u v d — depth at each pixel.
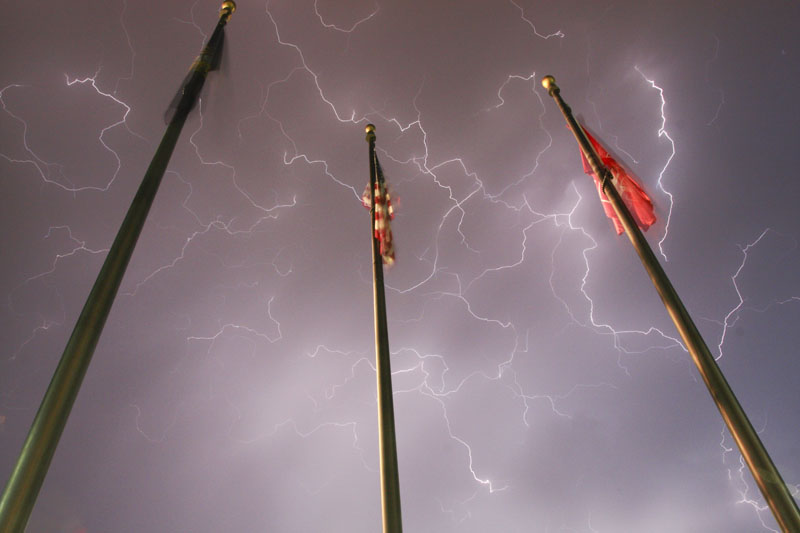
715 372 3.78
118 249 3.49
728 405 3.62
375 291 5.04
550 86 6.45
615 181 5.62
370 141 7.02
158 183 4.00
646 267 4.54
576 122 6.03
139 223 3.69
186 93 4.80
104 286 3.29
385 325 4.71
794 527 3.10
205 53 5.26
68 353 2.98
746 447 3.45
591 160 5.47
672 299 4.21
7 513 2.44
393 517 3.41
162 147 4.23
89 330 3.09
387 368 4.31
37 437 2.67
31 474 2.57
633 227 4.77
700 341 3.95
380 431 3.88
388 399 4.08
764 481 3.30
